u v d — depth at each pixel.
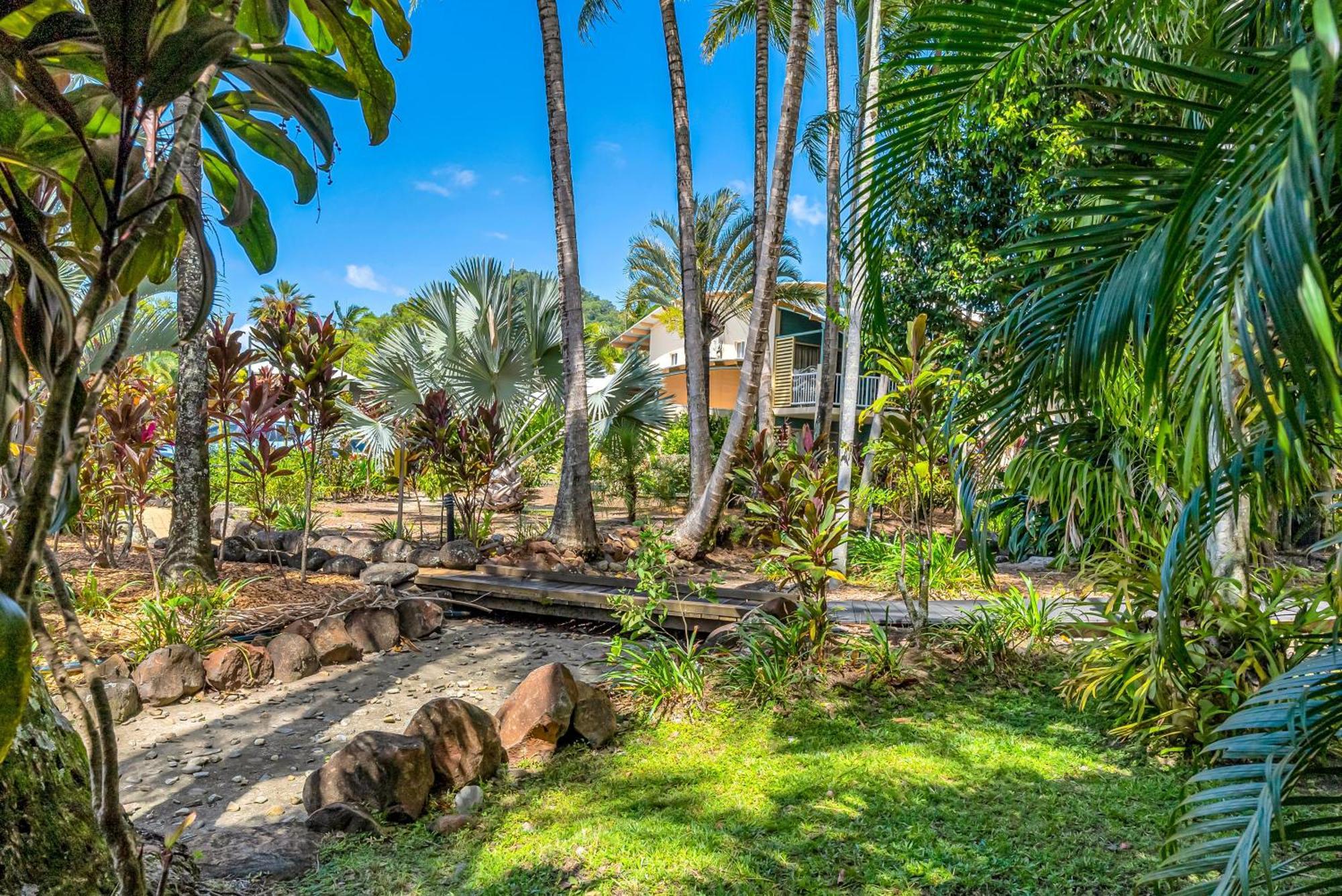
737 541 10.48
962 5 1.71
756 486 5.23
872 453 7.57
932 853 2.84
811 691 4.62
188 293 5.77
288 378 6.87
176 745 3.81
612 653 4.69
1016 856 2.82
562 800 3.30
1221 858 1.33
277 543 8.30
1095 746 3.89
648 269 20.44
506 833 3.00
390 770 3.10
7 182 0.80
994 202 8.36
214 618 5.29
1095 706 4.39
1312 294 0.79
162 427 7.84
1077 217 1.45
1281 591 3.67
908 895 2.58
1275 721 1.43
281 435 7.48
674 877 2.68
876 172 1.97
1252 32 1.67
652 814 3.16
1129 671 4.10
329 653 5.15
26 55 0.73
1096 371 1.33
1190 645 3.66
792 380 19.88
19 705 0.63
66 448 0.80
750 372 8.80
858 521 10.76
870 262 2.08
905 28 1.92
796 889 2.62
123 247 0.81
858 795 3.33
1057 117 6.31
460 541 7.79
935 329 9.23
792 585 6.98
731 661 4.85
